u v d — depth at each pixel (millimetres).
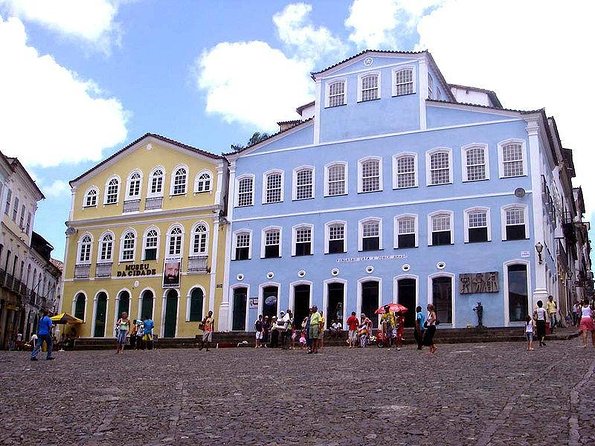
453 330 28500
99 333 40156
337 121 36438
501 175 31719
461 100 42219
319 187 35969
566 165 45188
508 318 30062
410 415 8367
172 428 7902
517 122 31953
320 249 35125
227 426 7969
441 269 31922
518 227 30906
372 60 36281
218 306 36844
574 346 20531
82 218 42656
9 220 41938
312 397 10367
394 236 33438
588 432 6969
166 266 38781
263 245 36656
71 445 7027
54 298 63062
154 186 40875
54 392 11742
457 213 32250
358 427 7691
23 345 40094
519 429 7227
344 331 30750
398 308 25594
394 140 34656
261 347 29406
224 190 38688
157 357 22469
